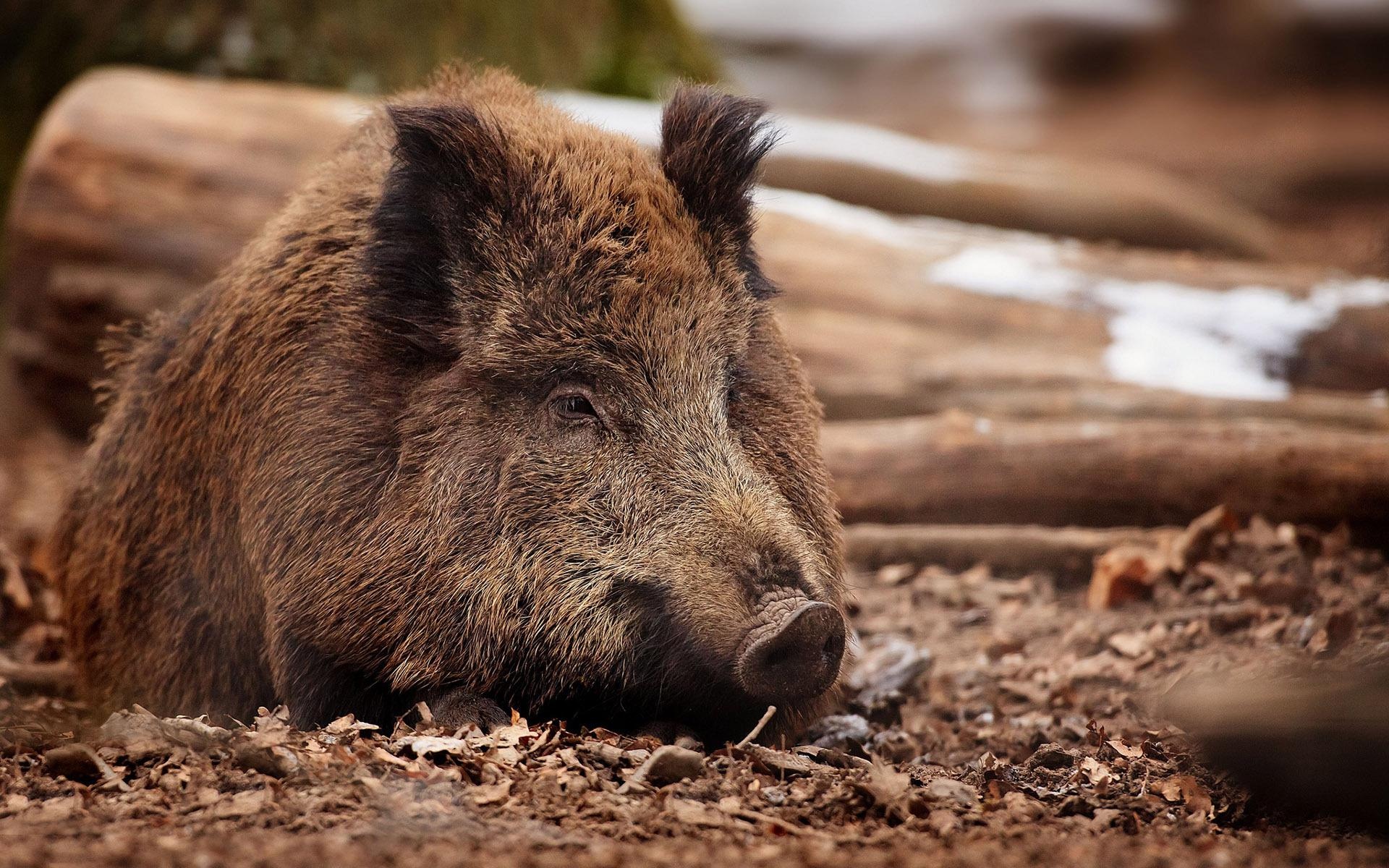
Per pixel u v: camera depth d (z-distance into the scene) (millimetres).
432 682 8766
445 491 8766
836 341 18109
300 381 9297
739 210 9492
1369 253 36062
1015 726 10984
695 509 8453
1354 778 7031
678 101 9617
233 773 7324
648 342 8766
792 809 7316
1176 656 11992
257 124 19953
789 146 23719
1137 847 6664
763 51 71938
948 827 7008
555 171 9047
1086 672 11953
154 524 10570
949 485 15516
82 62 24297
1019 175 24547
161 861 5867
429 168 8961
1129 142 54625
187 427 10297
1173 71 65062
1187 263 19500
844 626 8125
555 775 7465
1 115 24312
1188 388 17094
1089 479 15016
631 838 6691
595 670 8531
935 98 64688
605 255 8781
